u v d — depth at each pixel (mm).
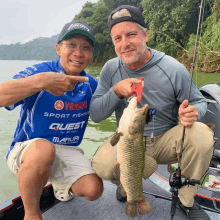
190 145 1878
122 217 2109
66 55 2012
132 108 1801
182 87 2088
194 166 1917
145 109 1813
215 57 17469
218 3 20297
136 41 2021
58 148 2076
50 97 1985
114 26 2062
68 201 2324
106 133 6027
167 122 2209
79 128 2213
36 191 1733
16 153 1882
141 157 1822
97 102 2104
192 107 1783
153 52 2197
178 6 25562
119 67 2270
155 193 2459
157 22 28141
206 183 2645
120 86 1923
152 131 2184
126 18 1988
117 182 2164
